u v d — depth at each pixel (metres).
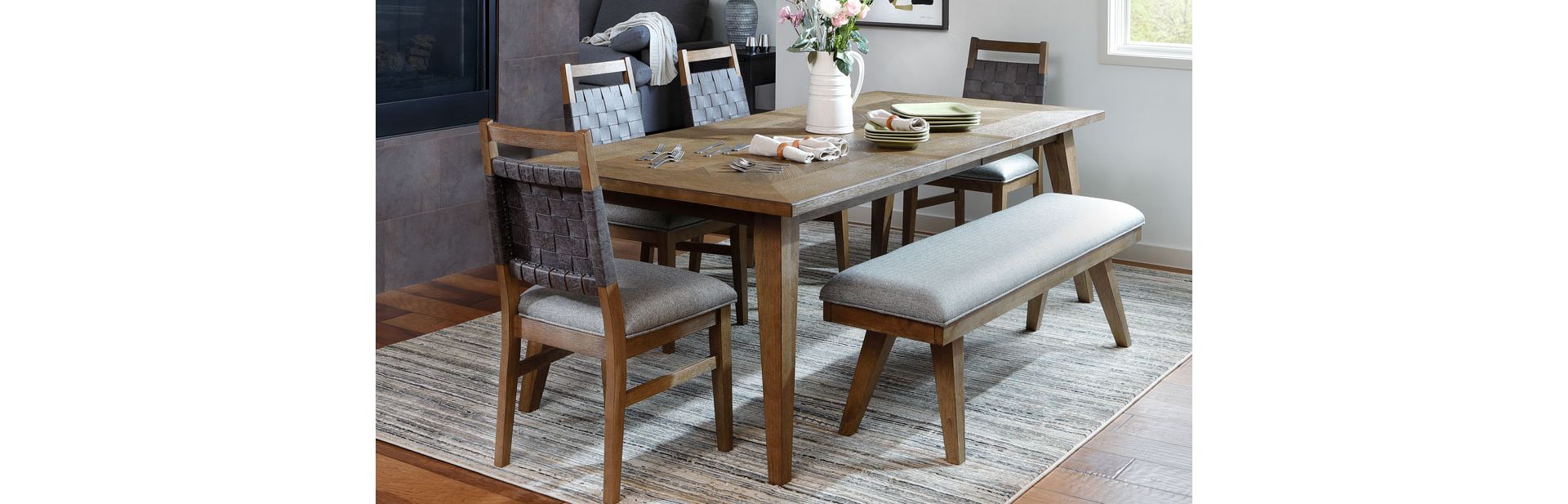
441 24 4.31
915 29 5.17
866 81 5.38
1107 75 4.73
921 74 5.21
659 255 3.46
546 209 2.47
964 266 2.79
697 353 3.60
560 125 4.91
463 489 2.67
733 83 4.14
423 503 2.59
